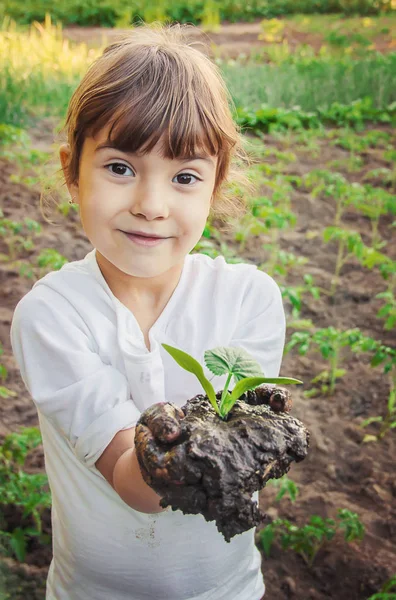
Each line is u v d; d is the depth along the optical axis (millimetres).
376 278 1613
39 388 561
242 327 612
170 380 590
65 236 1730
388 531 995
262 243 1722
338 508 1031
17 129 2031
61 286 579
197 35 3887
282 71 2869
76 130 535
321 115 2508
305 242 1745
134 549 595
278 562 953
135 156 512
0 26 3795
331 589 922
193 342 587
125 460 501
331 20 4250
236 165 714
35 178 1869
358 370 1333
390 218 1865
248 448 411
